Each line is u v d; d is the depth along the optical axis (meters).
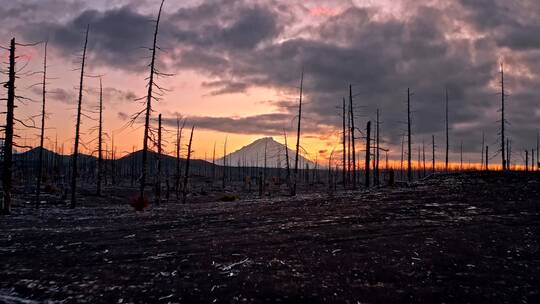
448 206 17.23
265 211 19.05
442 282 7.36
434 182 29.39
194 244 11.33
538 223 12.70
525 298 6.55
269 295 6.80
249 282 7.52
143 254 10.23
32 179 53.19
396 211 16.45
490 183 24.77
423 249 9.76
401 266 8.39
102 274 8.41
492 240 10.55
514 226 12.34
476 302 6.42
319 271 8.16
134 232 14.05
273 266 8.60
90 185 56.28
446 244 10.22
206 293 6.99
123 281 7.85
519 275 7.71
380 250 9.79
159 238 12.59
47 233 14.16
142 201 24.03
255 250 10.22
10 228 15.73
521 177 25.62
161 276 8.12
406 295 6.72
